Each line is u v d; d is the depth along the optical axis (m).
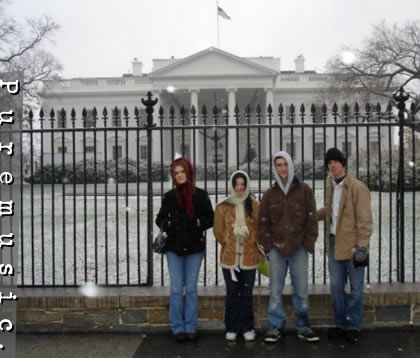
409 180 15.62
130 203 15.27
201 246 4.39
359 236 4.09
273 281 4.28
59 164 21.55
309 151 30.86
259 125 5.01
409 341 4.27
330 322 4.59
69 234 9.55
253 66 44.66
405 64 29.17
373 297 4.54
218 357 4.00
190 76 44.81
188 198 4.34
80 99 48.75
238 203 4.35
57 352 4.16
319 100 34.53
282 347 4.18
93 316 4.61
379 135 5.03
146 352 4.14
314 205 4.26
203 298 4.58
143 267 6.79
